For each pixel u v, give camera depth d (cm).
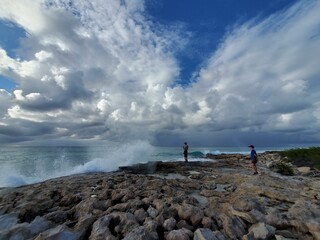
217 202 841
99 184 1230
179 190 1086
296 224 599
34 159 2864
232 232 572
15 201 870
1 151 4381
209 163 2380
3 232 552
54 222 668
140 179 1366
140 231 527
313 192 910
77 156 3228
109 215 632
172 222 613
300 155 2498
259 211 699
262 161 2603
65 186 1145
